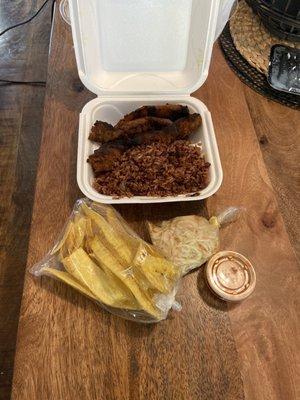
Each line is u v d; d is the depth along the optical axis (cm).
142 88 50
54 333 36
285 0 53
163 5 45
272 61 57
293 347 36
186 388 34
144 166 43
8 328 68
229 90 56
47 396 33
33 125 96
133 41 48
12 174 88
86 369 34
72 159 48
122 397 33
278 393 34
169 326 37
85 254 36
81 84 55
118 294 35
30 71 105
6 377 64
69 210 44
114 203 41
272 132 52
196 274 40
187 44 49
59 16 62
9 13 116
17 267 75
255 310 38
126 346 36
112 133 45
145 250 37
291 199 46
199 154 45
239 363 35
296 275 41
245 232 43
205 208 45
